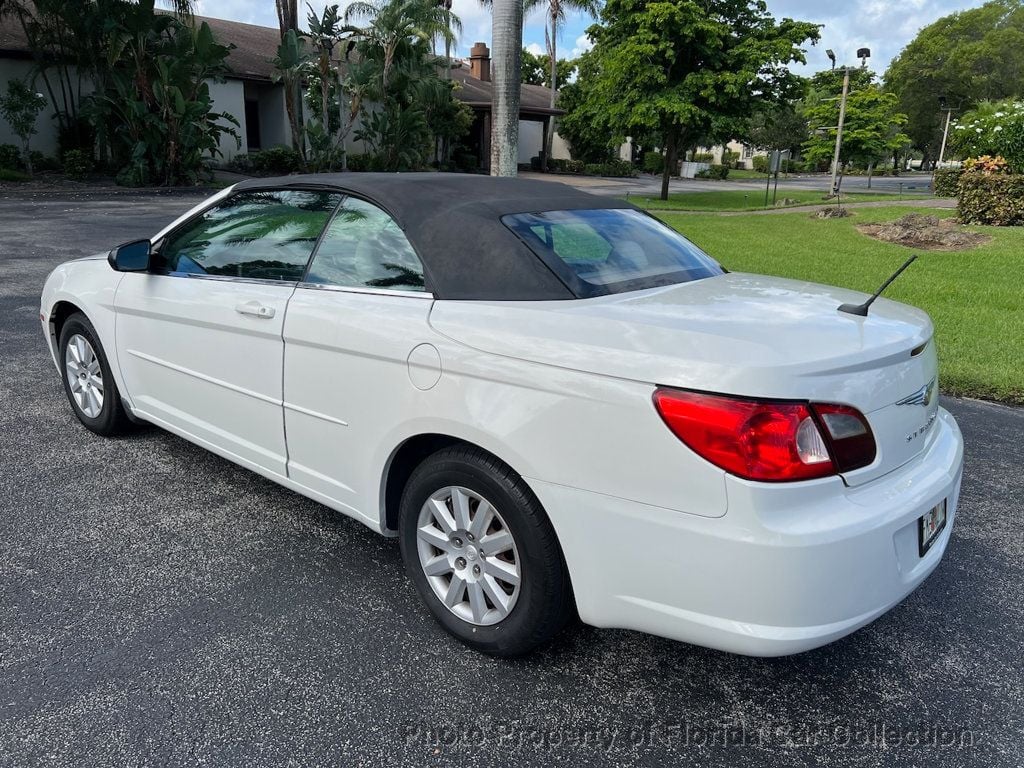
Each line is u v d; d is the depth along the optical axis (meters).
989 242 14.55
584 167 44.91
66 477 4.00
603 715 2.43
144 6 21.78
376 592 3.06
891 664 2.74
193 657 2.62
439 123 33.28
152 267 3.81
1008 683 2.64
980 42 74.12
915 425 2.47
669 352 2.18
